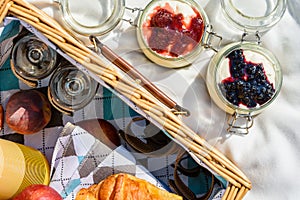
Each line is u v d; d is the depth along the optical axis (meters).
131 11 1.15
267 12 1.11
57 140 1.20
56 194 1.11
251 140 1.16
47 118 1.21
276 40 1.16
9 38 1.20
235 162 1.17
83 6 1.12
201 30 1.10
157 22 1.09
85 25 1.12
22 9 1.05
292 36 1.15
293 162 1.16
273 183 1.16
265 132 1.16
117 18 1.10
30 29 1.08
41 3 1.13
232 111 1.10
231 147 1.15
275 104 1.16
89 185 1.19
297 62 1.15
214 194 1.17
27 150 1.17
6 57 1.23
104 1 1.12
